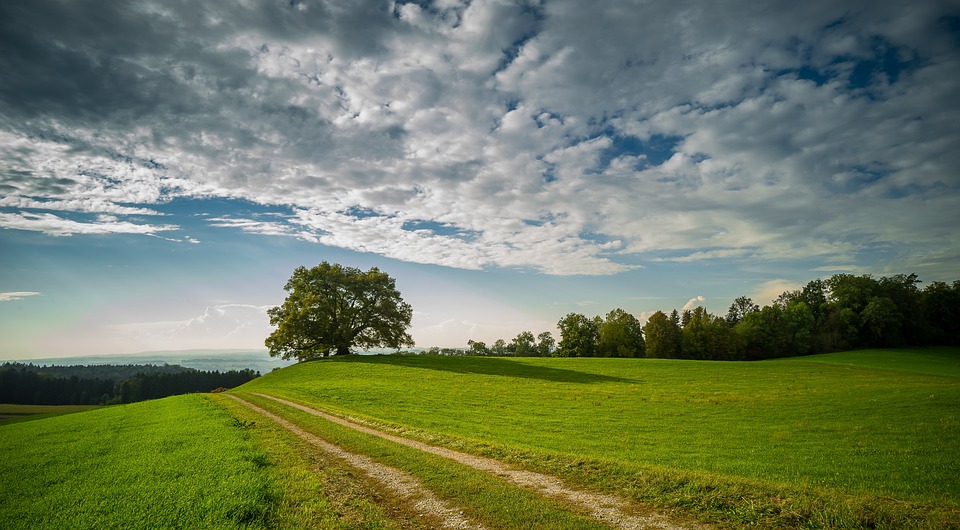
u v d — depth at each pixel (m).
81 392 141.25
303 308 80.31
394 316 87.88
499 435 24.61
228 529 10.02
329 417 29.95
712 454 19.80
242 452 17.66
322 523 10.47
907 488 13.20
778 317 106.38
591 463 14.72
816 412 30.83
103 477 15.57
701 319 105.88
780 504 10.24
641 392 46.00
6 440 26.34
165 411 33.47
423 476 14.46
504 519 10.66
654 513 10.66
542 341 156.25
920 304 99.62
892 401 32.59
